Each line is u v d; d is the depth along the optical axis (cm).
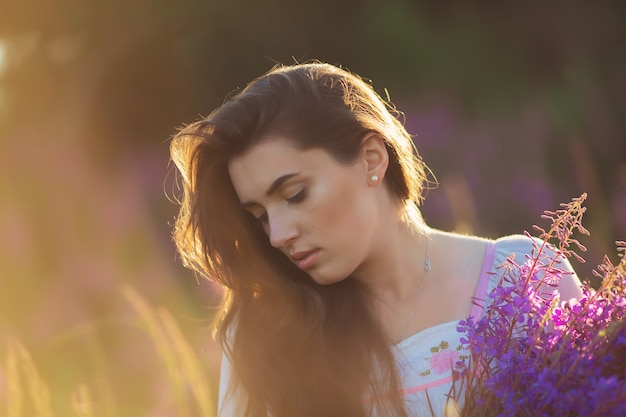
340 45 1320
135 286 714
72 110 1234
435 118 1110
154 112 1317
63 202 907
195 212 275
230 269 279
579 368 213
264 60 1352
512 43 1268
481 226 918
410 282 279
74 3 1256
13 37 1266
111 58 1271
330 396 272
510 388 225
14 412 300
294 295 278
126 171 1095
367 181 262
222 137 253
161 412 411
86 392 335
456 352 269
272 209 254
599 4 1287
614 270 234
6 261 750
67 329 636
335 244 255
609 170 952
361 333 273
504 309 238
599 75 1187
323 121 253
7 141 1147
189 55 1345
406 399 268
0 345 551
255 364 277
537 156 980
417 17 1294
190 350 315
